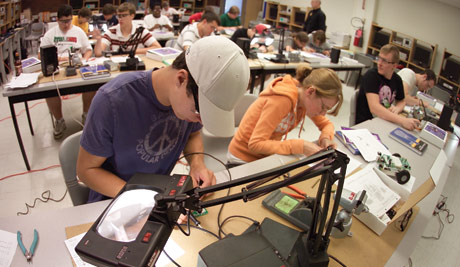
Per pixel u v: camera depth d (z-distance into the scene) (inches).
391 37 208.2
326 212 31.5
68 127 135.3
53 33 135.8
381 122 93.3
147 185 31.3
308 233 34.9
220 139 87.1
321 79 61.2
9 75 184.4
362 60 211.5
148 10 296.2
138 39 121.3
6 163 108.1
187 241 39.8
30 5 282.2
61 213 41.9
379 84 104.6
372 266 40.3
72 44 134.8
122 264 23.2
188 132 50.6
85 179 42.8
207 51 31.1
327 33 270.4
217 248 32.9
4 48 174.7
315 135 147.9
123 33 149.4
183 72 33.8
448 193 114.0
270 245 34.9
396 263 41.4
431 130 87.0
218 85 30.4
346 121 168.7
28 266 34.6
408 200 51.8
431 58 182.7
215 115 31.6
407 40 196.1
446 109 95.7
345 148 71.6
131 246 24.4
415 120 92.8
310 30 245.9
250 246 33.9
